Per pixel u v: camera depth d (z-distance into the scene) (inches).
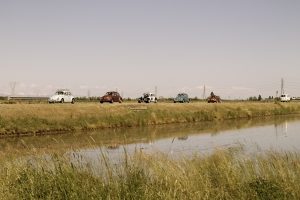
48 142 1107.3
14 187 380.5
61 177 383.9
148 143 1142.3
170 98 4217.5
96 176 405.4
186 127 1815.9
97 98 3459.6
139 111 1977.1
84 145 999.6
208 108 2486.5
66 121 1544.0
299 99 5334.6
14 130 1333.7
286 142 1205.7
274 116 2874.0
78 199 345.7
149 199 340.5
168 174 403.2
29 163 450.0
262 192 381.7
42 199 355.3
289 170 446.6
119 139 1237.7
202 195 365.1
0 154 677.9
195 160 553.3
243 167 474.6
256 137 1380.4
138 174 389.4
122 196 345.4
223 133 1535.4
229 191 399.2
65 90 2316.7
